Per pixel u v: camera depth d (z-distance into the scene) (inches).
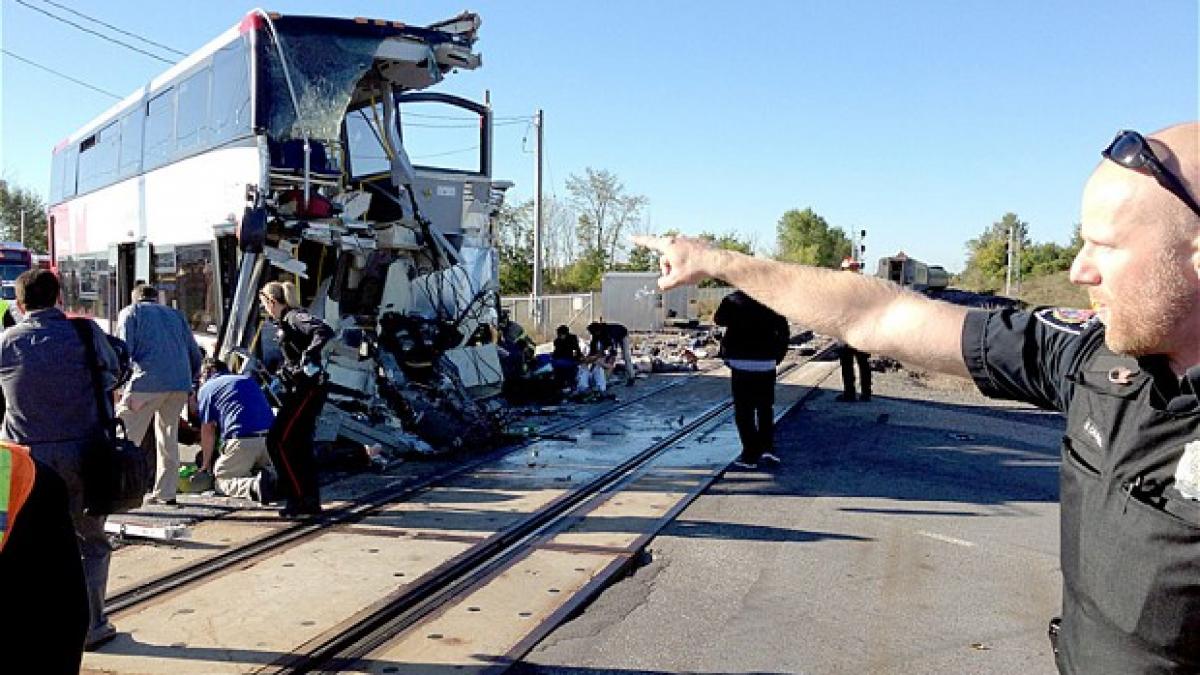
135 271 519.8
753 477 351.9
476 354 531.5
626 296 1386.6
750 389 365.7
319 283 411.5
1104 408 68.3
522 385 558.6
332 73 398.0
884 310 84.1
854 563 244.8
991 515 300.0
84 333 178.4
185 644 179.8
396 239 460.8
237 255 389.4
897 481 350.0
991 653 186.2
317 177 394.6
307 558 237.6
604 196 2155.5
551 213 2204.7
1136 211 61.0
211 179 412.2
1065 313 79.3
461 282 529.0
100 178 598.9
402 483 331.0
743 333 363.6
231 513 284.2
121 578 219.9
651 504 302.5
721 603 212.5
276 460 278.8
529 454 392.8
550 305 1258.0
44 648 80.4
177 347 288.8
